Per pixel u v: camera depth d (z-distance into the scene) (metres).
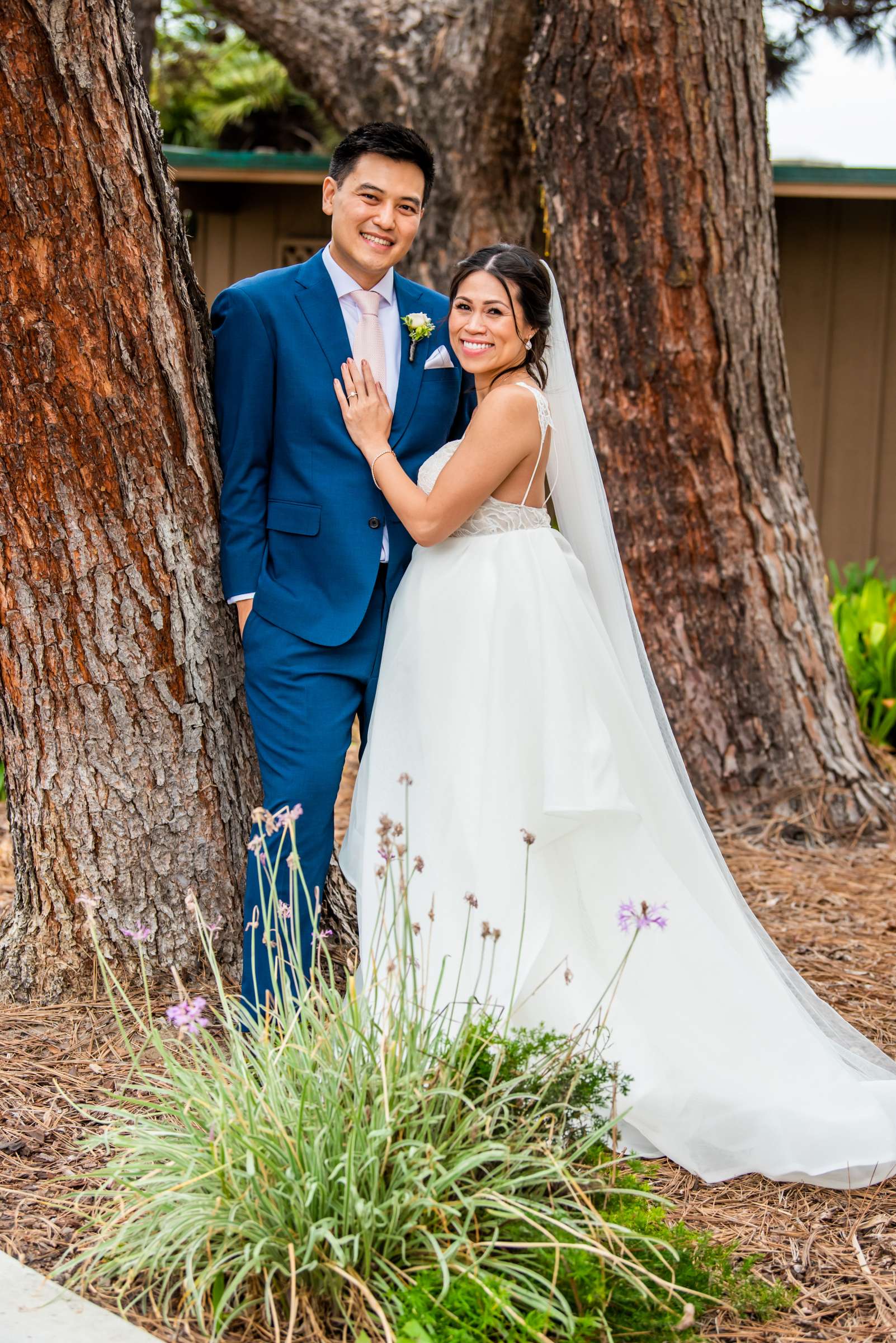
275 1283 2.12
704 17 4.79
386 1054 2.21
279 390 3.05
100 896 3.29
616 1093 2.54
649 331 5.10
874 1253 2.37
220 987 2.44
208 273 9.73
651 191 4.95
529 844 2.46
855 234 9.10
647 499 5.29
